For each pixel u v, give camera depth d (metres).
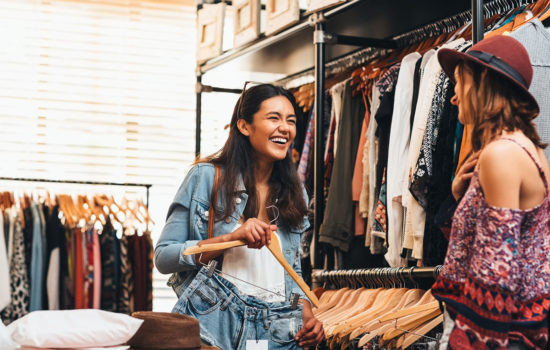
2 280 4.44
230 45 5.56
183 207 2.34
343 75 4.02
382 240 3.28
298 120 4.06
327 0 3.26
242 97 2.41
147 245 4.93
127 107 5.64
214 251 2.23
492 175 1.55
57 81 5.53
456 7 3.30
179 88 5.77
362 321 2.58
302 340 2.36
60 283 4.63
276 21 3.73
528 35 2.24
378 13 3.38
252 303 2.27
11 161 5.33
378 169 3.21
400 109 3.01
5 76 5.42
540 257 1.62
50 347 1.66
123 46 5.71
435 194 2.71
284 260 2.24
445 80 2.74
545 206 1.61
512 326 1.57
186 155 5.70
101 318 1.73
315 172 3.30
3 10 5.50
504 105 1.63
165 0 5.82
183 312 2.22
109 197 5.13
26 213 4.62
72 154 5.46
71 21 5.62
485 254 1.52
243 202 2.33
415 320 2.42
